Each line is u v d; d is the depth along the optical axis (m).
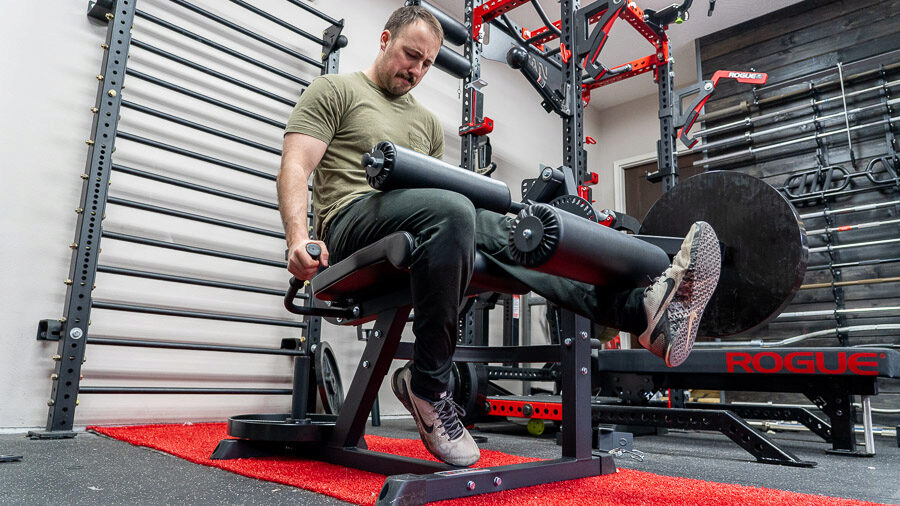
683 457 1.93
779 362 2.10
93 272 2.11
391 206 1.07
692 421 2.01
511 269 1.10
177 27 2.53
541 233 0.86
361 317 1.35
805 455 2.12
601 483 1.19
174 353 2.54
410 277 1.07
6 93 2.20
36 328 2.16
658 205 1.44
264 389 2.62
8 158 2.17
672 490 1.15
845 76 3.66
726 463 1.77
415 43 1.35
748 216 1.28
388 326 1.25
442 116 3.98
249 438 1.41
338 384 2.80
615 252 0.97
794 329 3.64
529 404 2.51
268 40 2.90
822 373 2.02
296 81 3.00
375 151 1.06
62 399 1.99
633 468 1.61
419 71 1.40
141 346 2.28
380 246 1.07
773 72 4.04
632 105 5.38
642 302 1.00
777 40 4.05
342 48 3.40
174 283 2.57
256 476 1.21
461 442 1.13
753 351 2.15
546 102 3.34
